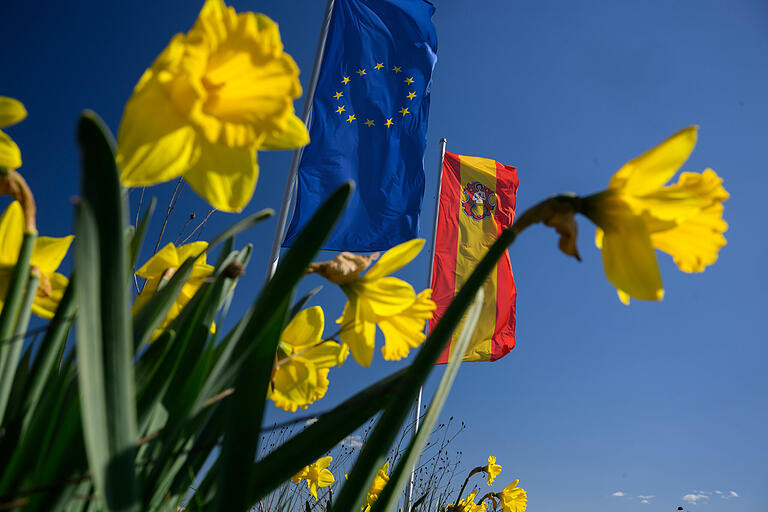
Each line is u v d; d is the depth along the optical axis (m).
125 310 0.41
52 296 0.80
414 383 0.59
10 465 0.54
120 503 0.40
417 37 5.70
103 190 0.40
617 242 0.70
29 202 0.64
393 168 5.34
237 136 0.58
